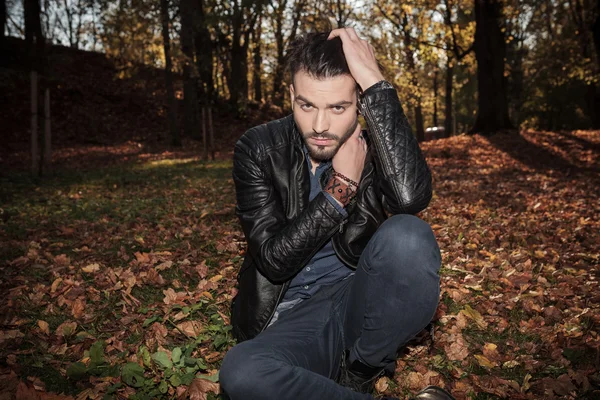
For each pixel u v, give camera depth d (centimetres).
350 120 179
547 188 943
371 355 181
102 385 236
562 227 592
